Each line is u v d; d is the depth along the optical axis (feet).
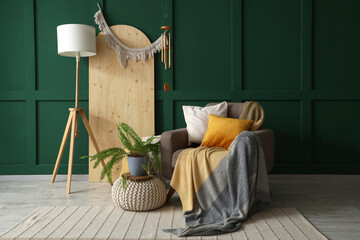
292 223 6.87
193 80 10.98
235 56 10.82
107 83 10.73
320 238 6.11
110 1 10.85
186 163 7.74
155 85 10.96
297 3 10.74
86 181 10.78
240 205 7.14
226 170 7.41
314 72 10.83
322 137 10.91
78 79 10.11
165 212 7.61
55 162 11.09
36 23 10.87
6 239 6.09
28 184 10.36
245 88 10.95
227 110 9.76
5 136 11.03
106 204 8.27
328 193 9.22
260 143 7.65
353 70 10.75
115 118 10.75
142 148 8.08
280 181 10.66
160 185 7.80
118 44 10.70
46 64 10.94
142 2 10.85
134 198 7.47
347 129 10.85
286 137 10.94
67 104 11.01
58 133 11.03
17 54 10.93
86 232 6.42
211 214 7.21
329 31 10.74
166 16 10.82
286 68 10.86
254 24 10.85
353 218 7.23
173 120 11.02
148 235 6.29
